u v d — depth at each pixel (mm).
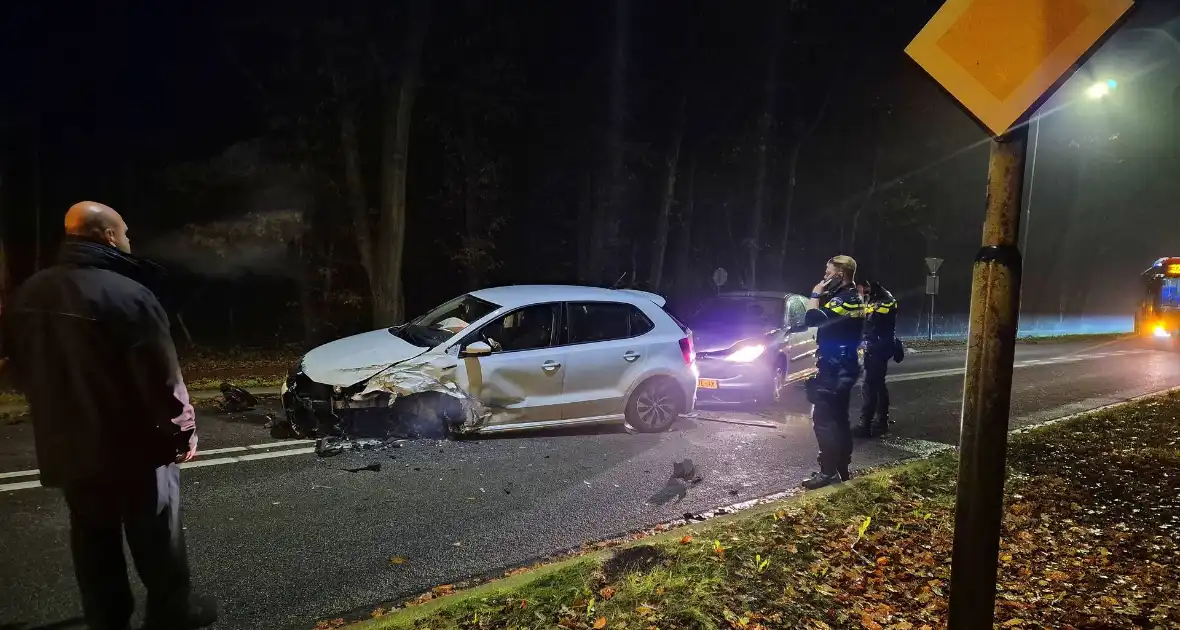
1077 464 7043
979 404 2500
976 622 2566
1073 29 2281
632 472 6566
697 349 9883
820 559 4426
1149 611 3996
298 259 16453
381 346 7270
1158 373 15367
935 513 5340
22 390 2986
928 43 2498
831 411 6168
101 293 2873
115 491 3037
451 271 19125
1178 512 5660
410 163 17859
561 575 3982
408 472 6234
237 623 3688
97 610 3127
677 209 24328
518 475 6305
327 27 13531
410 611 3551
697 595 3811
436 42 15250
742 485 6336
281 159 15539
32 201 15539
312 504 5398
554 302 7742
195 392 9641
